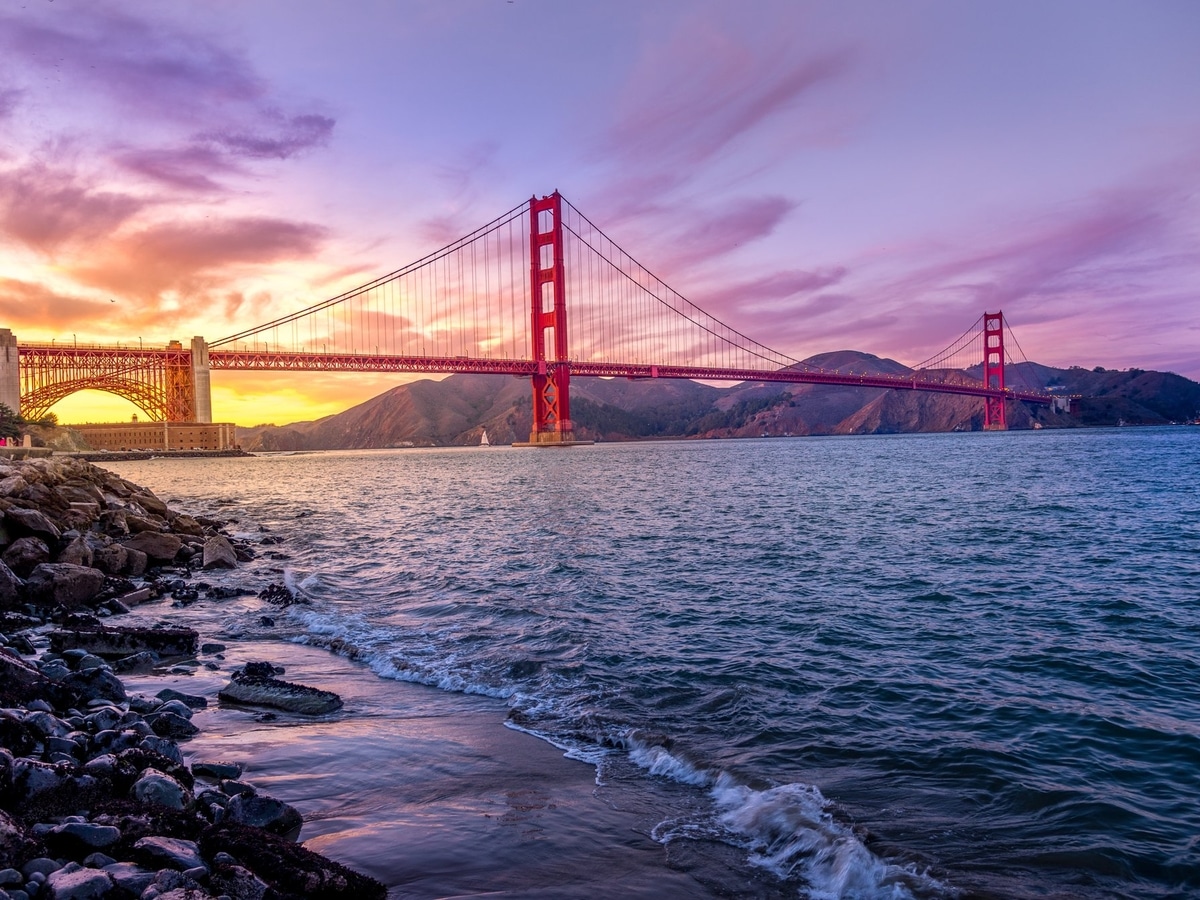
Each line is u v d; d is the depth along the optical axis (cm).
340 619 1301
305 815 570
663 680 918
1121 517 2558
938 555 1877
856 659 1001
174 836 473
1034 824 561
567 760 685
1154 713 791
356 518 3331
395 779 639
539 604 1392
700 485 4994
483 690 899
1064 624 1177
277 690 855
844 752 692
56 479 2361
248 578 1797
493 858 507
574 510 3425
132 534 2088
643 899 460
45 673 815
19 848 416
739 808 585
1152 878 491
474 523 2980
